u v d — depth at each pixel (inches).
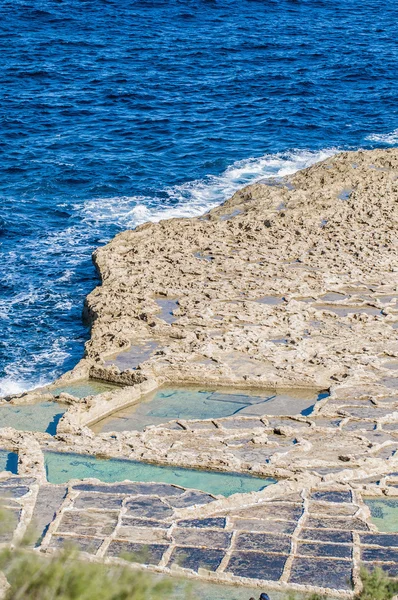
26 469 1403.8
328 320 1957.4
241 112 3641.7
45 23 4992.6
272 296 2065.7
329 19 5492.1
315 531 1240.2
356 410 1606.8
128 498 1322.6
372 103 3823.8
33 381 1796.3
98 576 758.5
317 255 2276.1
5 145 3184.1
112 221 2600.9
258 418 1592.0
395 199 2618.1
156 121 3484.3
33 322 2030.0
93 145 3213.6
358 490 1352.1
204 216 2593.5
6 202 2709.2
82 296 2153.1
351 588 1111.0
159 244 2349.9
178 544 1205.7
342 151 3152.1
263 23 5290.4
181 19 5270.7
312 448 1480.1
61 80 3978.8
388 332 1898.4
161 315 1975.9
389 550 1194.6
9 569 773.9
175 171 2992.1
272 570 1148.5
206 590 1111.0
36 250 2405.3
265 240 2369.6
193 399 1680.6
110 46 4594.0
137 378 1718.8
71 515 1273.4
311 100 3821.4
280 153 3171.8
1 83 3895.2
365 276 2149.4
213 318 1952.5
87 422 1596.9
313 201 2610.7
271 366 1764.3
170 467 1435.8
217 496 1330.0
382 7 5940.0
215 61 4409.5
